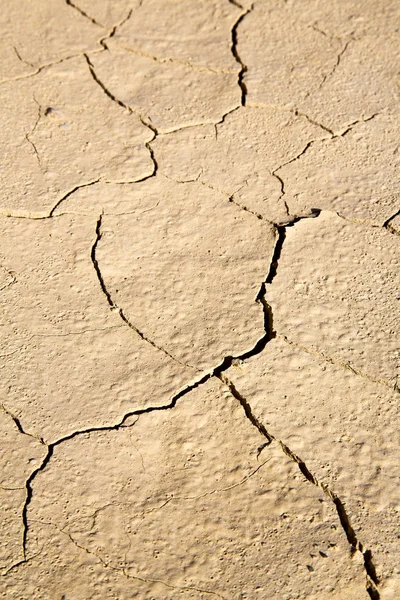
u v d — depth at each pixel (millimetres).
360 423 2676
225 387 2779
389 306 3029
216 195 3488
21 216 3375
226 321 2980
